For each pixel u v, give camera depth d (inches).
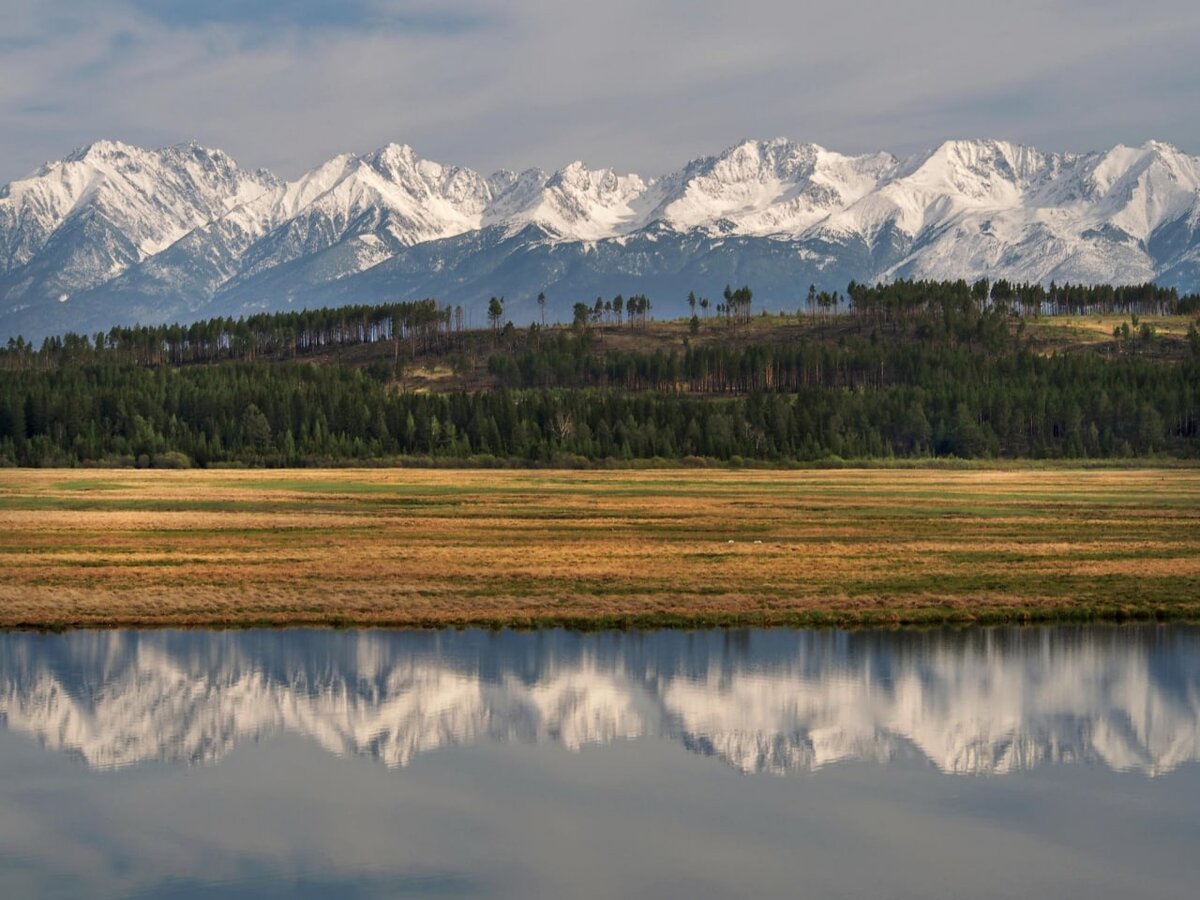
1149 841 3385.8
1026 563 7504.9
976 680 4938.5
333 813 3560.5
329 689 4790.8
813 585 6737.2
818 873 3176.7
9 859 3250.5
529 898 3024.1
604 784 3806.6
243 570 7160.4
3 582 6688.0
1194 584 6766.7
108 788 3762.3
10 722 4392.2
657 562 7509.8
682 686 4840.1
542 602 6274.6
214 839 3388.3
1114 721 4431.6
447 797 3698.3
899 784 3806.6
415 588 6604.3
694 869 3196.4
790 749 4165.8
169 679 4926.2
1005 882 3125.0
